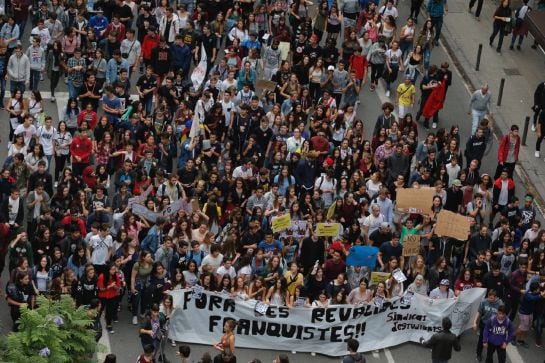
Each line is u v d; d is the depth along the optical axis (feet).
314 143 159.33
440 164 157.28
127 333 137.69
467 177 155.43
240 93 166.61
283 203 147.64
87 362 120.57
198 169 152.56
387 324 141.28
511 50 200.54
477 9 208.74
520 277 142.82
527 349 143.33
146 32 182.50
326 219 148.05
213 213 145.79
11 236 142.20
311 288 140.77
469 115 183.01
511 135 163.02
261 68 180.34
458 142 159.33
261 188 148.36
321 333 139.13
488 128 164.45
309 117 174.29
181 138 162.71
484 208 154.20
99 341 135.85
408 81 171.73
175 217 145.07
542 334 145.59
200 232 141.79
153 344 129.80
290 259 145.07
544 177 173.37
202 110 163.63
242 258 139.54
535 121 179.63
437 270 142.51
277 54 175.83
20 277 132.36
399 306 140.97
